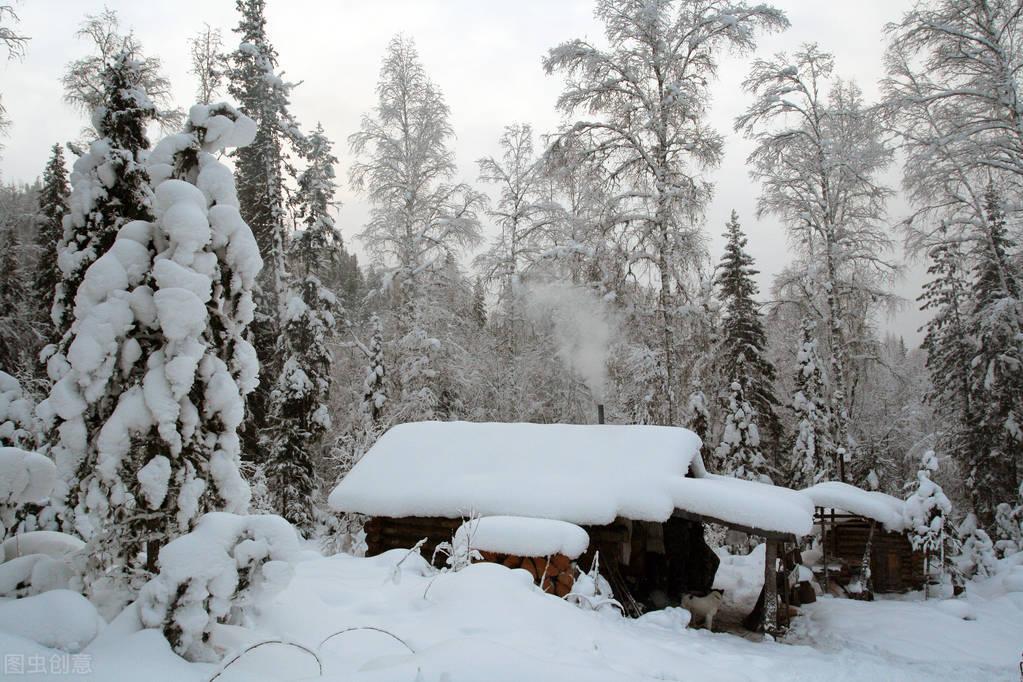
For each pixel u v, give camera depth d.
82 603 3.99
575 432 11.65
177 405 5.18
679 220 18.86
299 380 18.27
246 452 19.58
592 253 19.09
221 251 5.71
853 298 21.84
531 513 9.68
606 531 9.95
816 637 9.80
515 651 4.09
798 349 22.56
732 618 11.24
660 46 18.70
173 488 5.16
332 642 4.82
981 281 21.39
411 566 7.98
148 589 4.02
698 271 19.12
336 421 25.31
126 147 6.68
